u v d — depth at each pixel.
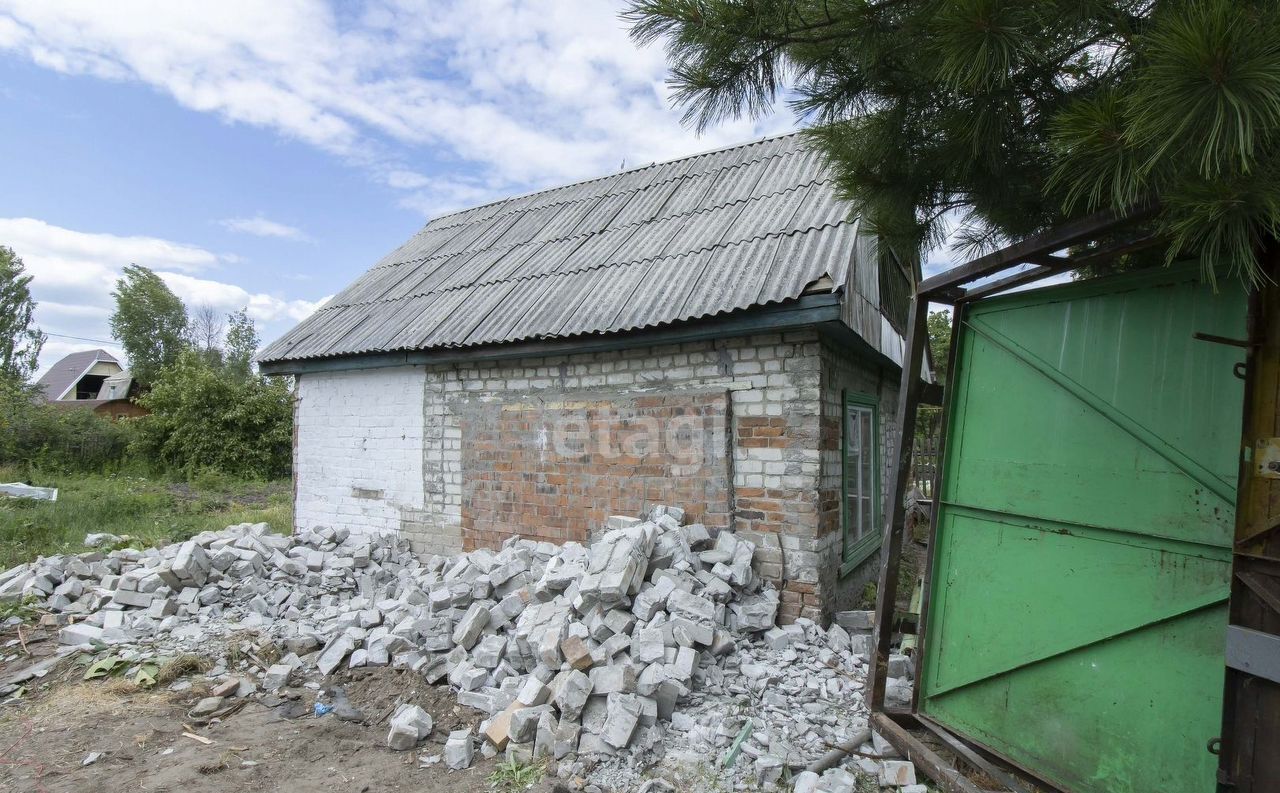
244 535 6.50
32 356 30.42
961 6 1.85
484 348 5.52
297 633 4.85
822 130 2.89
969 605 3.01
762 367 4.59
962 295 3.16
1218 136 1.48
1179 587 2.24
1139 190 1.89
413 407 6.38
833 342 4.85
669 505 4.87
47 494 11.35
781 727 3.24
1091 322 2.58
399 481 6.46
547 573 4.37
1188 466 2.23
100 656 4.56
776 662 3.88
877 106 2.71
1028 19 1.86
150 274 42.75
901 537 3.31
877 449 6.52
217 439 18.27
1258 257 1.94
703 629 3.68
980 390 3.07
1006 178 2.67
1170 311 2.32
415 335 6.03
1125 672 2.38
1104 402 2.51
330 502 7.02
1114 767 2.38
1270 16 1.46
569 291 5.68
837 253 4.43
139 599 5.22
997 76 2.08
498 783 2.99
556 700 3.29
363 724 3.70
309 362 6.83
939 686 3.10
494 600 4.61
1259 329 1.94
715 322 4.43
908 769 2.85
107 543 7.43
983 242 3.34
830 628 4.45
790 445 4.47
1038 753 2.64
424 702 3.84
